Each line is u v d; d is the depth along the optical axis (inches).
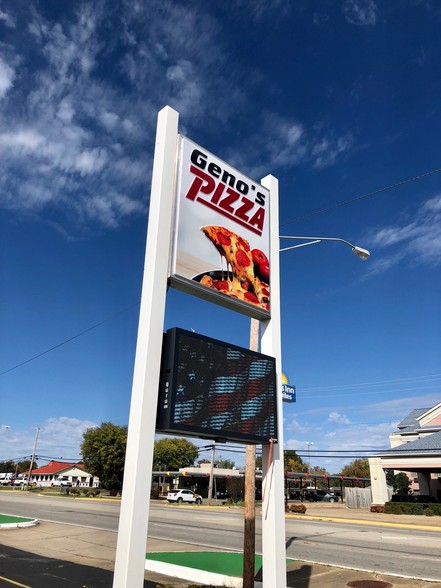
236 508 1545.3
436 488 1492.4
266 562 264.5
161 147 266.7
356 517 1190.3
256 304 298.2
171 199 262.1
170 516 1078.4
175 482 2679.6
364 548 589.3
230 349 263.3
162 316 238.5
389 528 925.8
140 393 219.5
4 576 370.6
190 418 229.8
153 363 227.1
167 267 250.1
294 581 386.6
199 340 247.0
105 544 573.3
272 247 323.3
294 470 3272.6
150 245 250.4
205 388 242.1
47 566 418.0
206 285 268.5
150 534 693.9
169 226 257.1
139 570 199.5
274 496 270.2
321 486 3380.9
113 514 1051.9
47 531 695.7
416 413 2042.3
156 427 223.8
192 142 282.4
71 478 4109.3
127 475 210.8
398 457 1318.9
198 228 272.8
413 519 1118.4
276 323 309.4
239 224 301.4
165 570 388.2
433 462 1215.6
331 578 396.8
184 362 235.8
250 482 335.6
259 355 282.2
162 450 2765.7
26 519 839.7
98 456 2192.4
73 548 538.6
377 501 1509.6
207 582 354.3
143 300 240.8
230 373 259.1
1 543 560.4
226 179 299.0
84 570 403.5
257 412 267.7
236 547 553.3
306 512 1411.2
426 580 385.7
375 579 390.0
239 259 293.6
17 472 4611.2
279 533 267.6
